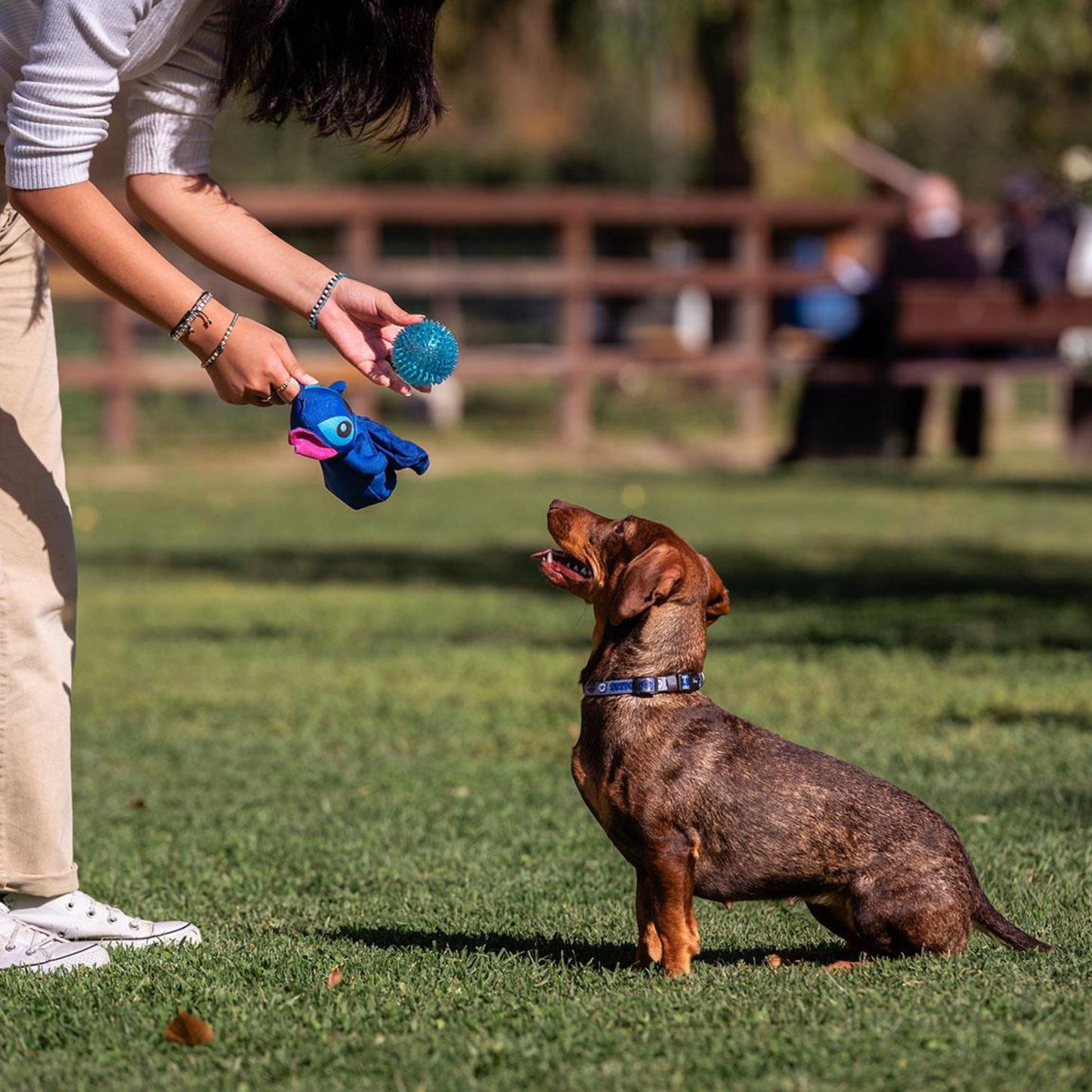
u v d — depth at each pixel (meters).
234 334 5.18
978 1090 3.97
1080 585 14.88
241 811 8.05
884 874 5.17
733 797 5.21
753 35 30.22
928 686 10.45
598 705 5.38
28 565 5.55
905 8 30.17
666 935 5.16
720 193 34.25
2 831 5.56
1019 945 5.26
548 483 24.00
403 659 12.09
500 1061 4.24
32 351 5.52
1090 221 33.91
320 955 5.40
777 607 13.94
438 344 5.40
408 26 4.96
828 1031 4.39
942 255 25.56
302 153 39.09
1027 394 37.00
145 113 5.49
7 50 5.07
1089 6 29.48
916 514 20.28
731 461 26.81
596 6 31.25
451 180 44.09
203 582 16.09
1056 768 8.27
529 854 7.19
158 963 5.36
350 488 5.33
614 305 38.97
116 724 10.15
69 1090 4.15
